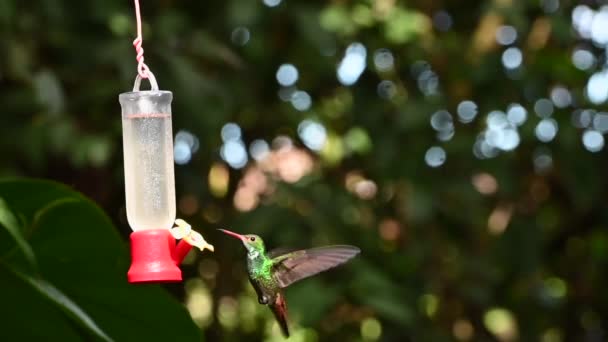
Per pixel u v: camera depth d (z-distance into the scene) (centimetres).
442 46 1111
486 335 1166
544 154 1152
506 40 1148
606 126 1166
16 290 585
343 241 1032
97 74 966
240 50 1052
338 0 1052
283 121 1121
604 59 1180
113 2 966
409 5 1125
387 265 1095
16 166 968
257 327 1183
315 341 1164
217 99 1007
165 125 573
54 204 549
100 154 916
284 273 673
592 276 1280
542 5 1138
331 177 1132
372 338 1119
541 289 1220
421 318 1105
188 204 1122
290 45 1080
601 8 1171
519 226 1160
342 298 1016
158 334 609
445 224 1127
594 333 1289
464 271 1120
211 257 1148
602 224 1236
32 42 945
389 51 1116
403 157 1088
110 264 580
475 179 1158
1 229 545
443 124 1108
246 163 1129
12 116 934
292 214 1021
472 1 1145
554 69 1143
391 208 1122
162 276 515
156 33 964
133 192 570
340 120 1132
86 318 550
